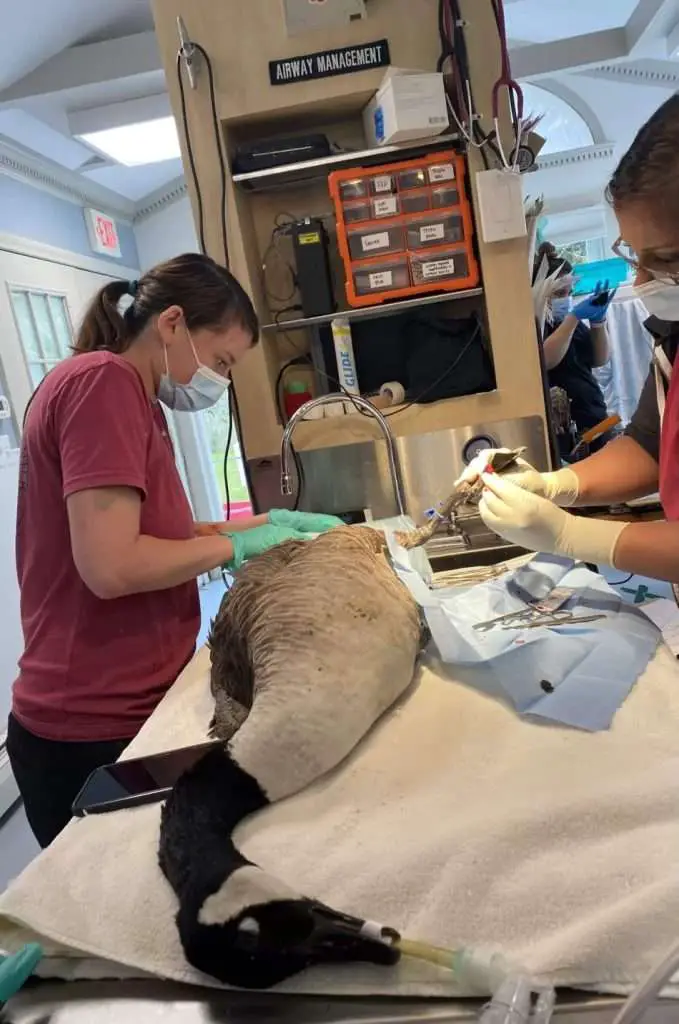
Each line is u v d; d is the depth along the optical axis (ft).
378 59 6.27
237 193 6.69
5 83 9.95
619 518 7.19
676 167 2.84
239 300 4.48
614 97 14.46
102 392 3.63
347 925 1.93
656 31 11.60
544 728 2.85
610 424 8.93
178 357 4.33
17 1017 1.95
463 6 6.08
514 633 3.57
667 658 3.33
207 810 2.39
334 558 3.37
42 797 4.09
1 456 9.57
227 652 3.34
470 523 6.07
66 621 3.92
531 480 4.63
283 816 2.47
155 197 15.87
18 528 4.06
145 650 4.02
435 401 6.74
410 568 3.94
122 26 10.19
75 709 3.91
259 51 6.30
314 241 6.85
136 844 2.46
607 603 3.89
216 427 17.33
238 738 2.60
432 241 6.54
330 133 7.27
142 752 3.21
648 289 3.40
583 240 14.89
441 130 6.16
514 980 1.73
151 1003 1.95
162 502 4.12
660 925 1.85
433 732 2.90
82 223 13.74
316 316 6.88
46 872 2.38
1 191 11.20
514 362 6.62
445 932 1.96
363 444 6.84
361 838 2.32
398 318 7.30
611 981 1.78
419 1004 1.84
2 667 9.00
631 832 2.21
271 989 1.90
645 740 2.69
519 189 6.23
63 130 11.48
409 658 3.20
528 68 12.46
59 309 12.46
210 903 1.96
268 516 5.54
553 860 2.13
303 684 2.71
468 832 2.25
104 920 2.14
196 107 6.40
